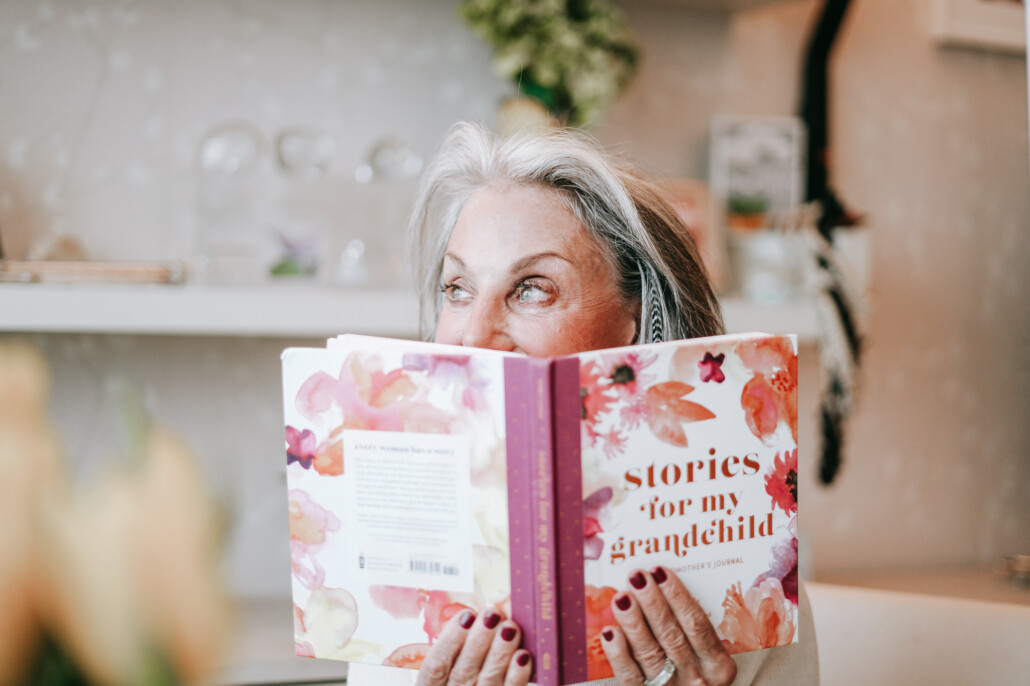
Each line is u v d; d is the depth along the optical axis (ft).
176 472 0.91
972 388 6.75
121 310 4.40
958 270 6.66
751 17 6.06
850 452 6.45
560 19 5.00
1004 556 6.77
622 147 5.78
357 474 2.04
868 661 3.51
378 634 2.05
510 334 2.63
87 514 0.89
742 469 2.07
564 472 1.91
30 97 4.98
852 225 5.71
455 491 1.97
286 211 5.14
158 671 0.88
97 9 5.04
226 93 5.25
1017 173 6.76
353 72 5.44
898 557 6.63
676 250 2.90
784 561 2.12
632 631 1.98
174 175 5.18
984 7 6.47
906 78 6.44
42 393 0.93
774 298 5.47
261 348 5.47
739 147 5.84
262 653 4.51
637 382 1.96
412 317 4.80
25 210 4.99
